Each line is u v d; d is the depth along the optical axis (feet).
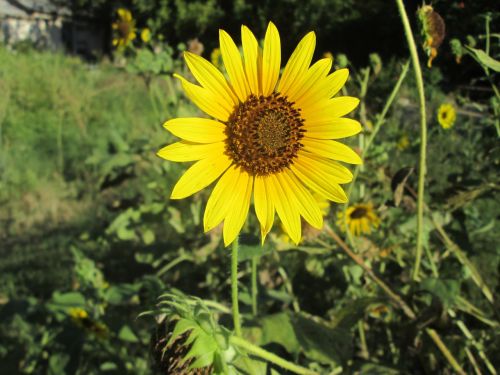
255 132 0.79
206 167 0.77
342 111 0.79
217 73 0.78
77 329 1.33
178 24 10.09
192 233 1.57
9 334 1.69
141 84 5.65
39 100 4.91
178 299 0.68
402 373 0.99
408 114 2.54
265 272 1.39
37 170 3.74
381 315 1.35
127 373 1.40
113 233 1.77
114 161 1.59
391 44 8.85
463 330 1.04
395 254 1.39
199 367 0.64
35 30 12.45
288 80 0.81
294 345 0.91
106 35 13.17
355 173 1.07
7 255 2.37
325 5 9.37
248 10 10.02
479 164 1.82
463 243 1.23
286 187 0.80
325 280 1.66
